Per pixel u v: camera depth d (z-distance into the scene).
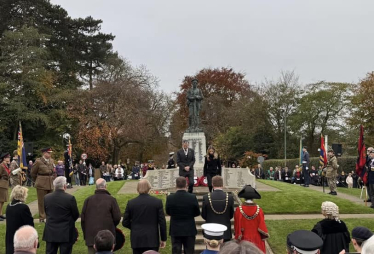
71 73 50.69
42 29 47.34
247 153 49.75
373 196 17.06
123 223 9.03
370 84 44.06
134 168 38.88
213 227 6.28
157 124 48.41
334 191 21.25
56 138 46.31
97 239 5.76
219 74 62.28
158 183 20.73
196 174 23.27
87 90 45.72
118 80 45.84
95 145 43.72
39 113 42.22
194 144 24.53
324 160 24.30
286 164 43.38
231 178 21.73
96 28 54.44
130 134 43.56
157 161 60.34
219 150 52.94
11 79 42.00
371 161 17.22
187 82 62.19
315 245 5.16
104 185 9.25
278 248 12.30
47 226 9.14
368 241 3.84
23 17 46.66
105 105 44.00
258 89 55.47
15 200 9.21
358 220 14.87
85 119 43.25
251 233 8.48
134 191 20.58
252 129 51.97
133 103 44.59
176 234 9.21
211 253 6.07
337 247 7.29
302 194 19.25
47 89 43.66
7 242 9.06
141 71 51.22
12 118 41.97
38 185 14.25
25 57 41.53
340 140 50.38
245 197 8.74
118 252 11.94
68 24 51.81
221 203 9.17
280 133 52.78
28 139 45.94
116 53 56.16
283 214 16.45
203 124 56.03
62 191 9.37
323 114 51.62
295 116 51.12
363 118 44.59
